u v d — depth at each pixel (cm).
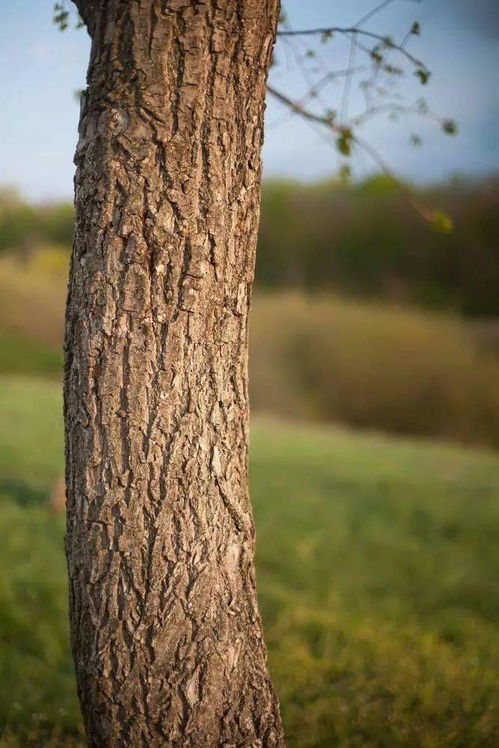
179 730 221
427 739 349
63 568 538
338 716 366
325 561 634
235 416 223
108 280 209
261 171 224
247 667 230
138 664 218
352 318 1878
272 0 219
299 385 1738
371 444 1188
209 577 221
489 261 2306
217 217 213
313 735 349
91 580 217
